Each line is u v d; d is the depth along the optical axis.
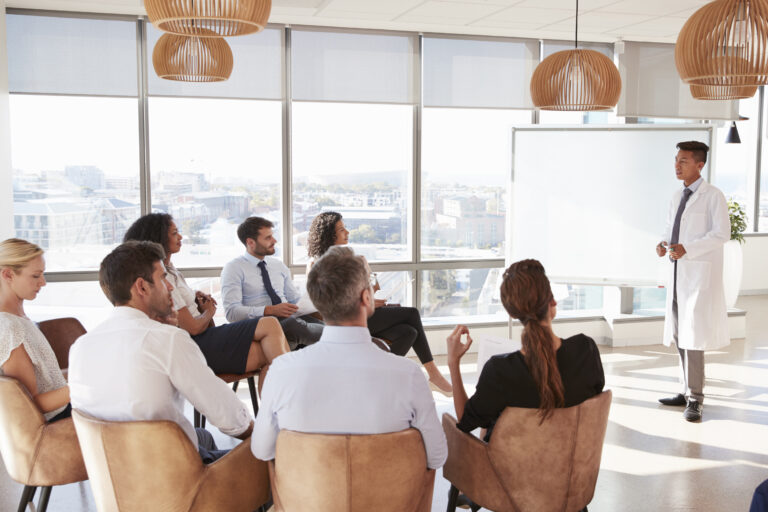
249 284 4.38
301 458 1.94
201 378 2.22
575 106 4.58
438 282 6.70
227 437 4.28
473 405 2.35
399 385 1.97
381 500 1.98
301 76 6.05
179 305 3.49
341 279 1.94
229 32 2.93
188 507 2.17
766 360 6.19
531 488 2.31
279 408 1.99
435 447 2.10
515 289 2.24
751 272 9.61
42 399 2.56
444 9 5.40
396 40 6.25
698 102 6.95
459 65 6.44
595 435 2.31
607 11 5.46
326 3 5.21
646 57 6.76
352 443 1.90
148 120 5.77
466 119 6.57
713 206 4.61
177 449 2.12
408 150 6.45
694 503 3.37
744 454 4.00
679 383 5.49
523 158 6.14
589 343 2.35
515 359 2.27
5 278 2.60
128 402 2.15
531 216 6.18
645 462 3.88
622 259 6.10
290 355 2.02
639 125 6.01
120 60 5.65
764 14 3.03
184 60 4.07
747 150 9.55
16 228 5.62
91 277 5.75
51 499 3.39
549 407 2.21
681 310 4.68
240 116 5.98
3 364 2.54
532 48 6.62
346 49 6.13
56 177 5.64
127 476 2.12
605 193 6.08
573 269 6.17
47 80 5.52
